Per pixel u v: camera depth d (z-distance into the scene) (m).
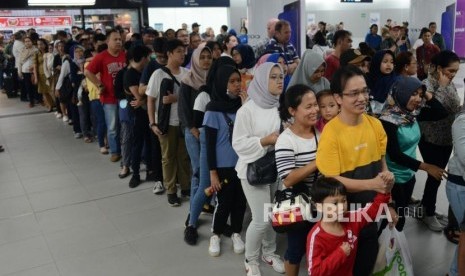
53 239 3.17
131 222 3.42
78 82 5.90
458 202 2.17
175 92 3.55
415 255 2.73
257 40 5.49
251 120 2.27
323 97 2.12
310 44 9.23
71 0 9.60
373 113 2.61
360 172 1.83
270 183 2.31
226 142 2.62
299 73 2.82
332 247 1.81
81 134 6.34
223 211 2.77
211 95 2.73
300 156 2.01
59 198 3.99
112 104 4.90
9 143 6.12
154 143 3.91
